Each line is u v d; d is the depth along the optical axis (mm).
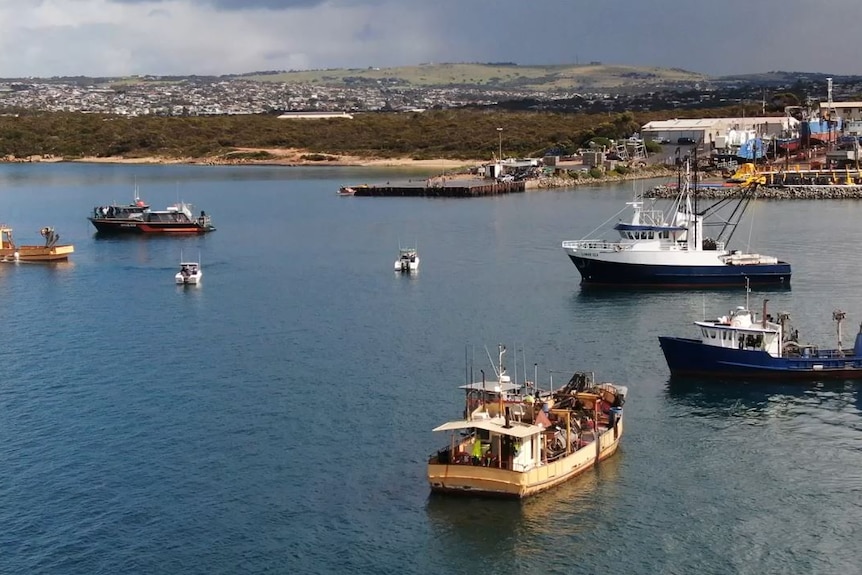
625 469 77750
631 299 138375
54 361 108875
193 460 80500
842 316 104562
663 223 154250
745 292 141750
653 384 97625
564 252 180375
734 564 65500
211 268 168875
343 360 107438
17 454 82188
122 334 121188
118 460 80812
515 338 116188
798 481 76188
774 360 97062
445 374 101750
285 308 134750
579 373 89250
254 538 68438
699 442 83062
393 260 174750
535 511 71125
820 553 66688
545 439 74250
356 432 85625
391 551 66750
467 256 177750
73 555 66625
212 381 100625
